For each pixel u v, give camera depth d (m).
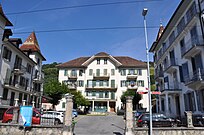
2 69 25.52
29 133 12.46
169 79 28.31
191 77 20.61
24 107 12.92
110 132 15.06
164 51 30.02
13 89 28.50
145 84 46.12
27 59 33.97
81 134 13.76
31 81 36.00
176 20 25.23
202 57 18.48
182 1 21.17
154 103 42.34
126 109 12.94
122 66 47.78
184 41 23.05
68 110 12.73
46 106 46.38
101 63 49.22
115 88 46.44
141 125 16.14
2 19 24.50
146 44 14.44
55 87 34.84
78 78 48.84
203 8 18.81
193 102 20.44
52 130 12.48
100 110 46.47
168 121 15.82
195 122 14.80
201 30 18.80
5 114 15.81
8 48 26.97
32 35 40.38
